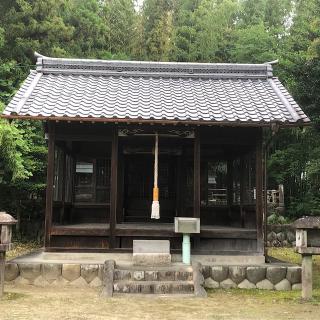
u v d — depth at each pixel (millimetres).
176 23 22578
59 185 10125
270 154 17188
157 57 20766
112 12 22781
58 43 17547
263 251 9117
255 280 8289
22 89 9711
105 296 7219
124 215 12242
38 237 15805
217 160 12172
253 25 22812
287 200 18438
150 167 12453
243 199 10625
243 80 11039
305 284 7262
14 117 8508
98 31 19969
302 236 7230
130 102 9500
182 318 5867
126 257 8984
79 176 11906
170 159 12484
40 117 8531
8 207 15617
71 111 8820
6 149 12711
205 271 8266
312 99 10477
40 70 10703
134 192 12398
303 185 18141
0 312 6004
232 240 9297
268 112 9195
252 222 9820
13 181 13578
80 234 9070
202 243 9258
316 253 7188
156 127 9336
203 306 6695
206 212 12047
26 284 8148
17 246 14539
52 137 9211
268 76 11023
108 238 9180
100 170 11977
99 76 10922
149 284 7547
